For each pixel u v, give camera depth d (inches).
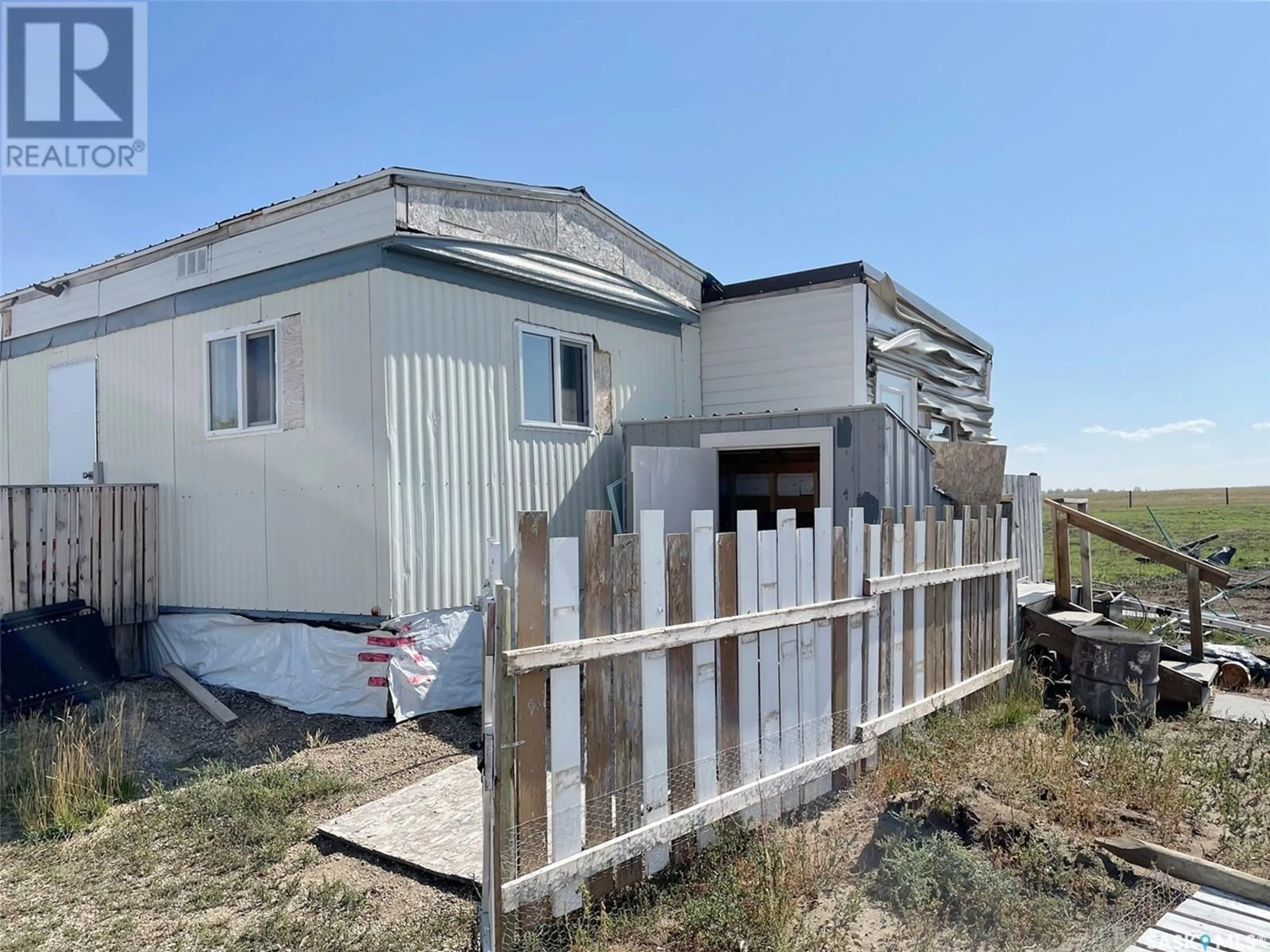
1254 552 759.1
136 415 312.3
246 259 274.2
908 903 133.3
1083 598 318.0
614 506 303.9
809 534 173.5
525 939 118.8
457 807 173.6
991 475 327.3
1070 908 132.6
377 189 240.8
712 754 149.5
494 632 115.5
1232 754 217.3
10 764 195.8
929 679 216.4
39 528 262.7
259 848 158.7
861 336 347.3
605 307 324.8
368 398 239.9
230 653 275.3
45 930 131.8
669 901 135.1
